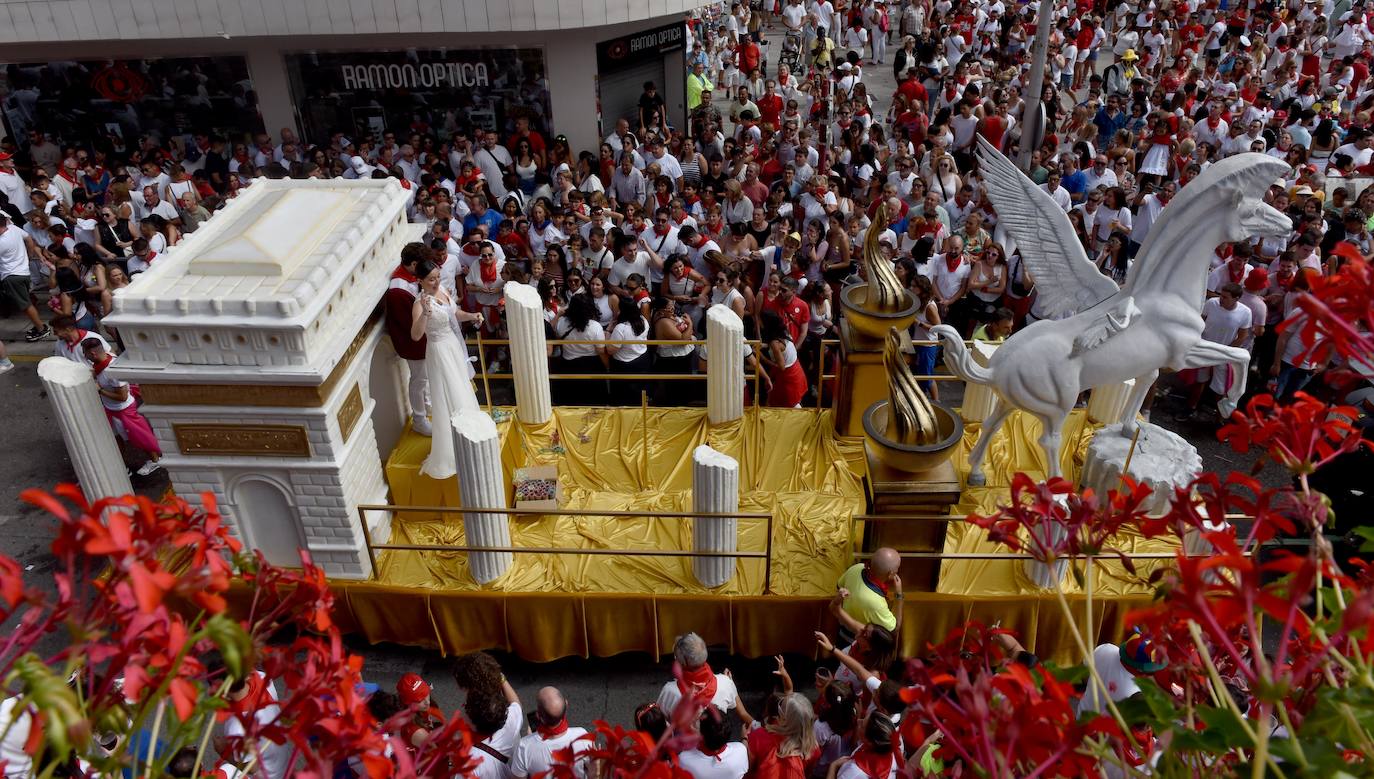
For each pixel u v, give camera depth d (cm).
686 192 1386
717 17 2538
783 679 633
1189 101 1730
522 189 1524
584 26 1473
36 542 920
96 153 1680
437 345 779
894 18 2762
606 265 1190
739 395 948
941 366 1184
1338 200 1248
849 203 1316
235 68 1611
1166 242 723
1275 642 673
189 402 695
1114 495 243
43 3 1427
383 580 768
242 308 662
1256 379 1110
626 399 1059
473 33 1543
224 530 231
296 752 218
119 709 197
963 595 736
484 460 725
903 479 694
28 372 1222
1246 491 964
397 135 1667
